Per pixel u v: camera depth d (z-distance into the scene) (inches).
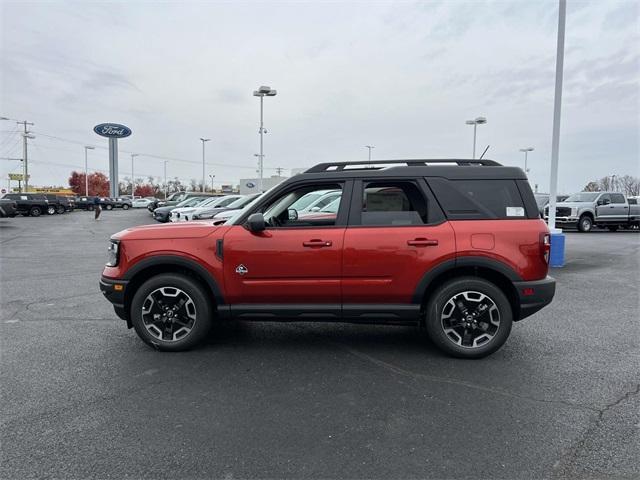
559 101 402.0
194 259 169.9
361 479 97.5
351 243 165.8
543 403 133.3
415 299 167.0
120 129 2348.7
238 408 130.3
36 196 1492.4
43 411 127.6
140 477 97.9
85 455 106.0
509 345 186.4
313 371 158.2
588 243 624.7
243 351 178.7
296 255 166.7
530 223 165.6
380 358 171.3
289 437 114.5
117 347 182.7
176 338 176.1
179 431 117.1
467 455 106.5
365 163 178.4
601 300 271.3
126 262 173.0
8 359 168.7
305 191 179.9
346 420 123.3
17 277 352.8
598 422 122.0
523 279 163.8
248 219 169.3
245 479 97.6
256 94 1106.1
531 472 100.0
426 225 167.0
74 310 245.1
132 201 2351.1
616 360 168.9
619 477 98.3
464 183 169.0
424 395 138.9
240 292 169.9
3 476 97.8
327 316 170.9
